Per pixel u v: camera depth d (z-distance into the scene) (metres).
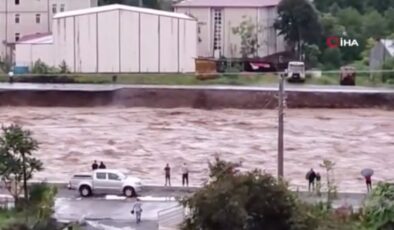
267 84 107.50
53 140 78.62
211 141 78.50
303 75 110.56
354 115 91.69
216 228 28.44
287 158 71.50
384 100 96.00
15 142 49.59
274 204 28.97
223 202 28.41
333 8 145.25
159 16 115.50
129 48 115.38
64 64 115.50
